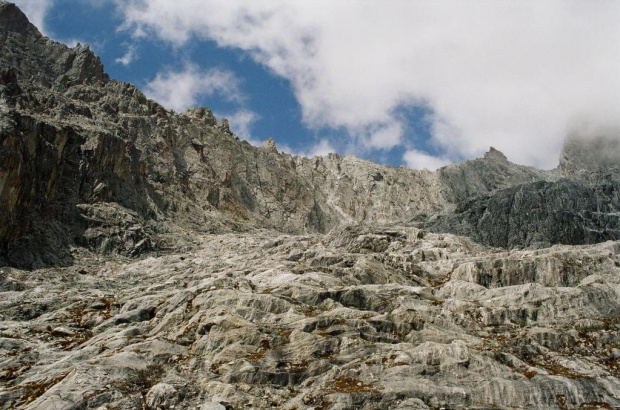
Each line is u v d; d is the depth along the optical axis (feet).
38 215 249.96
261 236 349.00
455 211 368.89
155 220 317.83
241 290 161.38
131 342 134.51
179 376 116.88
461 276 188.24
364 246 241.76
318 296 156.15
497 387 111.14
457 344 122.42
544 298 154.92
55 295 180.45
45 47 415.64
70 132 293.43
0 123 234.58
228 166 460.96
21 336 144.25
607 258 187.83
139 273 228.43
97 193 286.87
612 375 120.16
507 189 359.46
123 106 397.80
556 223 319.68
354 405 105.29
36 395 112.88
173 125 452.35
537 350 130.72
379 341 131.75
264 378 115.55
